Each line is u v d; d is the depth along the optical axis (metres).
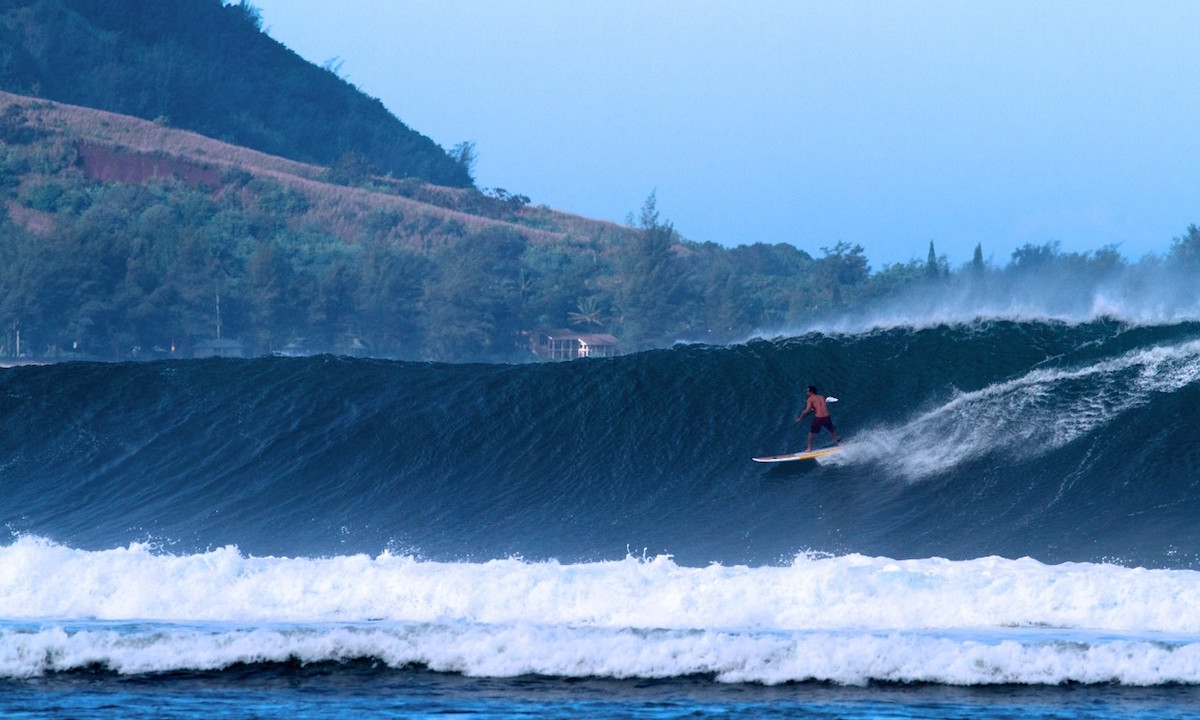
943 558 65.88
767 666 47.22
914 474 79.94
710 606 54.75
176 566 59.81
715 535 73.00
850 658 47.38
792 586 56.03
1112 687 45.53
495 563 62.62
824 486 79.62
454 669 47.66
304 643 48.78
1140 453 78.12
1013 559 64.94
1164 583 55.56
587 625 53.19
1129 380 85.94
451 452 87.94
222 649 48.50
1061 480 76.75
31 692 44.31
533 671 47.47
